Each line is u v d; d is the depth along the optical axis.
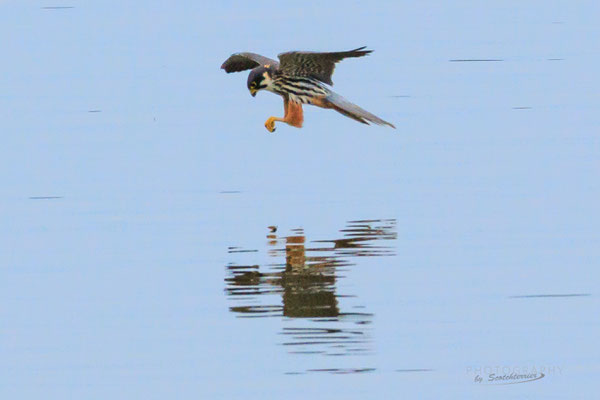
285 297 15.00
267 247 17.20
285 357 13.05
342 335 13.62
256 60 19.75
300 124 18.94
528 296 14.84
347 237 17.64
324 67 18.14
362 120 18.36
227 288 15.38
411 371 12.65
